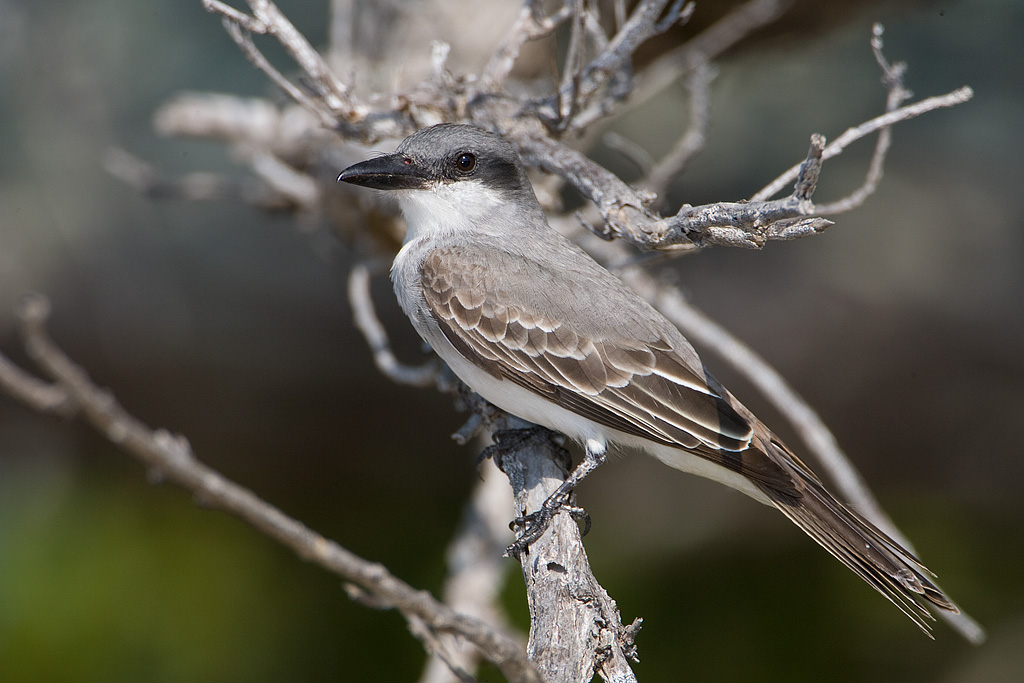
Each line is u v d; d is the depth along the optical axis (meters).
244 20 7.34
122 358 12.38
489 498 9.20
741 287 12.65
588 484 12.44
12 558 10.40
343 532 11.80
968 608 11.35
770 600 11.27
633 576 11.55
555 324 7.56
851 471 8.48
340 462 12.39
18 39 11.72
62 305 12.22
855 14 10.67
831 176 12.02
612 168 12.12
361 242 10.26
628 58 8.02
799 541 11.63
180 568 10.57
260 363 12.47
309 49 7.51
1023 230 12.30
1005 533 12.02
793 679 10.70
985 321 12.37
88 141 12.11
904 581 6.87
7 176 11.94
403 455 12.39
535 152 7.66
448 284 7.80
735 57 11.38
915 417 12.62
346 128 7.89
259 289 12.54
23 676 9.68
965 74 11.78
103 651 9.96
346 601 10.63
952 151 12.19
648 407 7.40
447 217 8.12
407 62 9.91
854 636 10.97
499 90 8.15
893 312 12.48
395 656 10.38
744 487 7.61
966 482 12.50
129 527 10.75
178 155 12.55
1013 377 12.43
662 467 12.36
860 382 12.59
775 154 11.95
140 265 12.43
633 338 7.48
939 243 12.38
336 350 12.50
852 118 11.85
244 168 12.72
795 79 11.89
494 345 7.65
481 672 9.70
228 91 12.32
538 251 8.02
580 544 6.52
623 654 5.52
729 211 5.59
